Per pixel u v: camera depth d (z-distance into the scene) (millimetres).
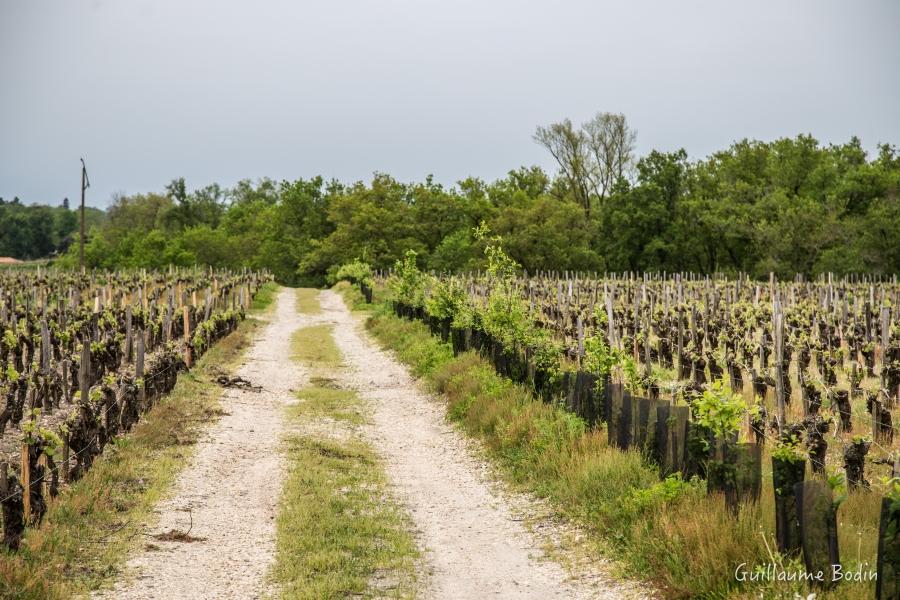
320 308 50375
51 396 17703
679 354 21516
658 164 79312
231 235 117688
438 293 28203
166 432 15758
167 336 24859
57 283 47875
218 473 13672
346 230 85750
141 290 39625
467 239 77312
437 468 14812
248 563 9602
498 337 20594
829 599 7039
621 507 10461
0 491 9172
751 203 75062
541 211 76938
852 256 62344
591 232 79812
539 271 75000
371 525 11070
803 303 35312
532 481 13016
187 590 8703
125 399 15312
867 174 68688
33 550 9117
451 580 9258
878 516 9453
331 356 29234
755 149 83750
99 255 100938
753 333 27703
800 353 21078
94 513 10836
